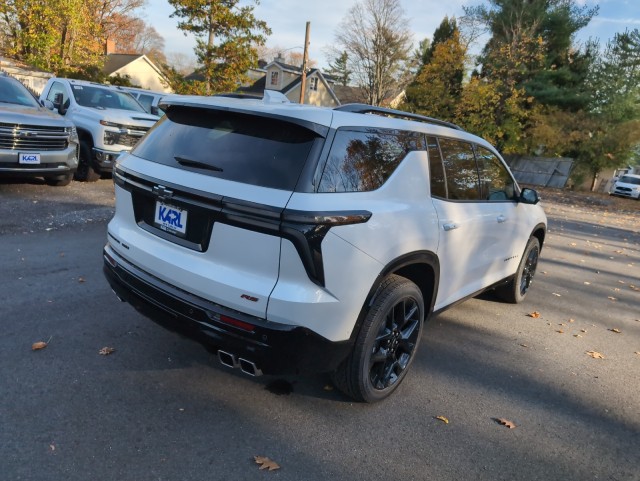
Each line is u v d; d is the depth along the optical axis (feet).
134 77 147.13
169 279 9.29
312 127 8.57
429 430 9.99
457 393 11.66
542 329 16.62
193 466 8.24
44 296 14.40
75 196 29.07
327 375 11.71
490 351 14.30
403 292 10.12
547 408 11.40
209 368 11.42
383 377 10.66
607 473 9.23
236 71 84.48
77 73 93.04
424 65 124.26
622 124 99.96
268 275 8.32
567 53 110.52
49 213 24.41
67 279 15.93
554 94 102.73
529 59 104.68
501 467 9.08
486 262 14.69
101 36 105.70
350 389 10.10
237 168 8.70
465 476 8.73
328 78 192.54
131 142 33.96
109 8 144.97
